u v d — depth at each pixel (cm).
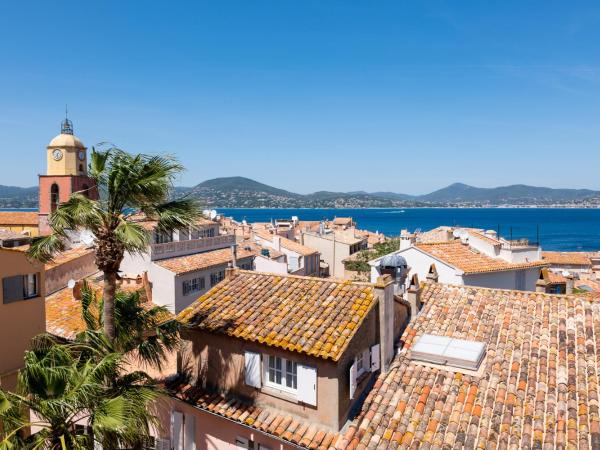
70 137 6003
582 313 1711
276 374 1531
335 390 1366
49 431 1227
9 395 1238
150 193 1485
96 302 1755
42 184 5756
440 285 2055
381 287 1580
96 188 1482
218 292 1870
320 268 8512
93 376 1220
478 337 1680
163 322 1706
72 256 3178
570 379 1401
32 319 1778
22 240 2795
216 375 1647
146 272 3662
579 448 1171
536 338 1622
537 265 3328
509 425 1275
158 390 1418
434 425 1312
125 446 1288
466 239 3503
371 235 11750
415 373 1534
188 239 4681
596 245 16788
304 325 1520
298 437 1379
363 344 1508
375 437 1308
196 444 1681
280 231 9738
